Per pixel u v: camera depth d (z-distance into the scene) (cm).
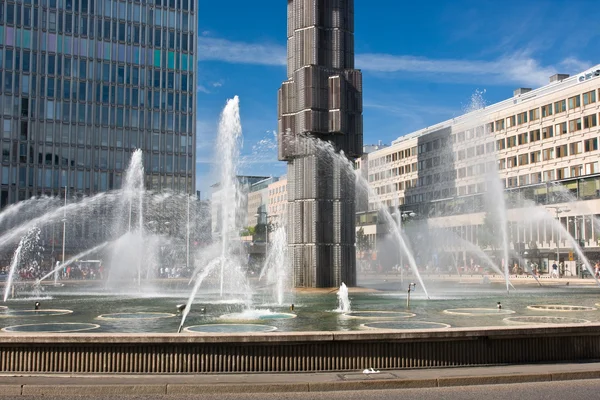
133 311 3341
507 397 1388
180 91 13712
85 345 1561
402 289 5950
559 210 9931
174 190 13388
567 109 10519
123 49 13225
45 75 12456
